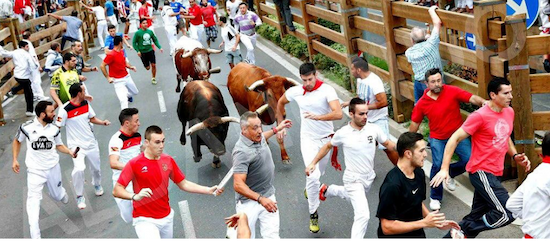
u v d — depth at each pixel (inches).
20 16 695.1
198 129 298.7
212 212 289.4
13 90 573.0
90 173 353.1
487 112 219.9
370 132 231.3
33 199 279.3
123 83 441.4
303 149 262.4
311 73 254.5
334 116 254.4
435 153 260.4
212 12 666.8
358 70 279.7
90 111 305.9
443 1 406.3
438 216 187.5
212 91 323.6
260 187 222.5
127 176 215.6
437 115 255.1
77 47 431.5
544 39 245.4
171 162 222.5
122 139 253.6
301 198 293.4
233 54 523.5
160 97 492.1
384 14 347.3
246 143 216.2
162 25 912.9
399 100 354.9
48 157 281.9
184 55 395.9
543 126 259.6
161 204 221.5
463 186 280.5
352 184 234.4
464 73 333.1
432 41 285.6
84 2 866.8
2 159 406.0
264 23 692.7
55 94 377.4
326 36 470.3
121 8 1000.2
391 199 189.3
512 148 228.4
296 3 555.5
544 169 185.5
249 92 331.0
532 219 188.2
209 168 331.9
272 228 224.1
